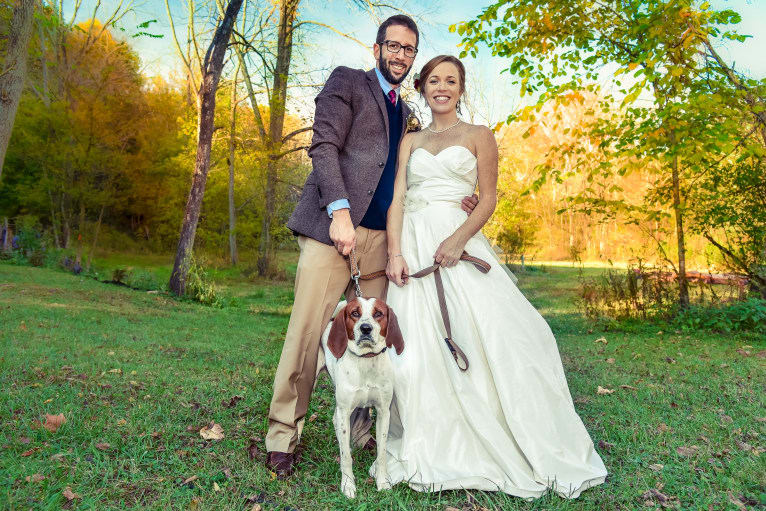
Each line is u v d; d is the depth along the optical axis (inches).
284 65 792.3
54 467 104.0
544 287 687.7
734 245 373.4
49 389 156.7
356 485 103.9
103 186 791.1
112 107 804.0
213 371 203.0
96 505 92.0
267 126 927.7
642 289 371.9
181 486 101.3
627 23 312.7
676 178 339.6
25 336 246.4
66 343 237.0
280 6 773.3
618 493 100.7
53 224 831.7
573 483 99.0
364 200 115.0
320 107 115.4
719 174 334.3
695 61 299.3
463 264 115.6
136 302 448.1
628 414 153.3
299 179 964.6
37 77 888.9
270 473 108.7
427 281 116.4
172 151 1014.4
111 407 144.8
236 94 926.4
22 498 91.9
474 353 109.0
